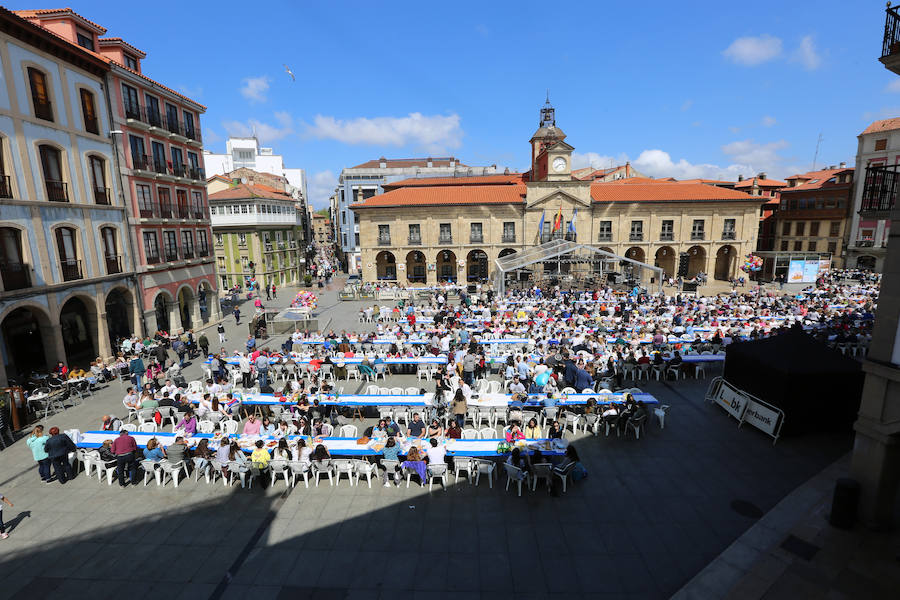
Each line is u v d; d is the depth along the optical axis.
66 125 21.47
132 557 9.52
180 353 23.33
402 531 10.15
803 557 8.99
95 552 9.69
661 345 21.02
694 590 8.30
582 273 50.22
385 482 12.05
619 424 14.52
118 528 10.46
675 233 52.41
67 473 12.62
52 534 10.29
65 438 12.45
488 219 50.91
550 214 50.72
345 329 31.59
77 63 22.19
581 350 19.98
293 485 12.15
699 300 34.22
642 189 54.47
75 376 19.69
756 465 12.55
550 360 18.48
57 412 18.02
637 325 24.67
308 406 14.84
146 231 27.22
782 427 13.94
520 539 9.82
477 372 18.97
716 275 59.00
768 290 46.53
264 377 18.61
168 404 15.58
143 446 12.77
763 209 69.00
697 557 9.19
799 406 13.88
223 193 55.19
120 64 25.92
